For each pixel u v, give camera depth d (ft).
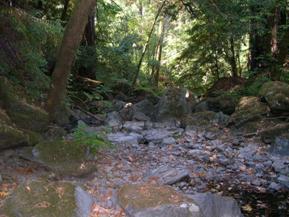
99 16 24.02
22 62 10.94
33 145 9.53
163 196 7.02
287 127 12.89
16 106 10.11
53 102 11.00
